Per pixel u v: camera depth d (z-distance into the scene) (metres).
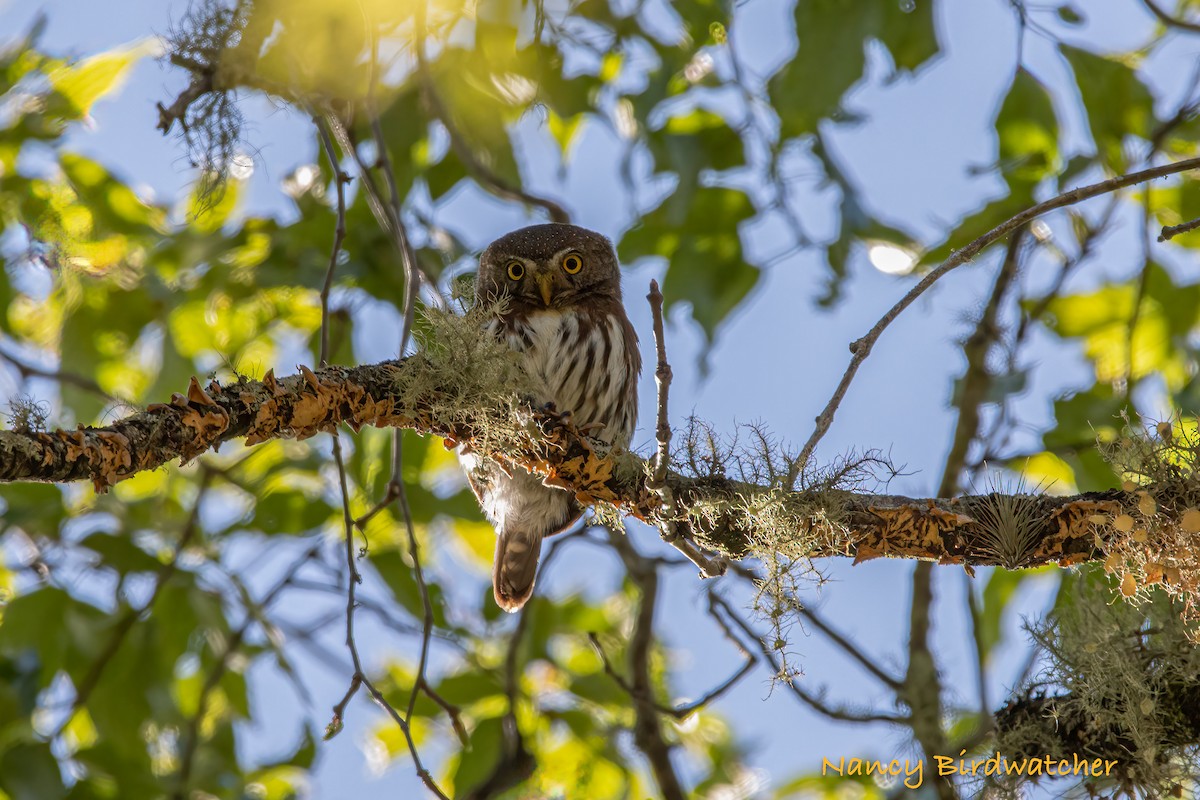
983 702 9.48
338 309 11.66
